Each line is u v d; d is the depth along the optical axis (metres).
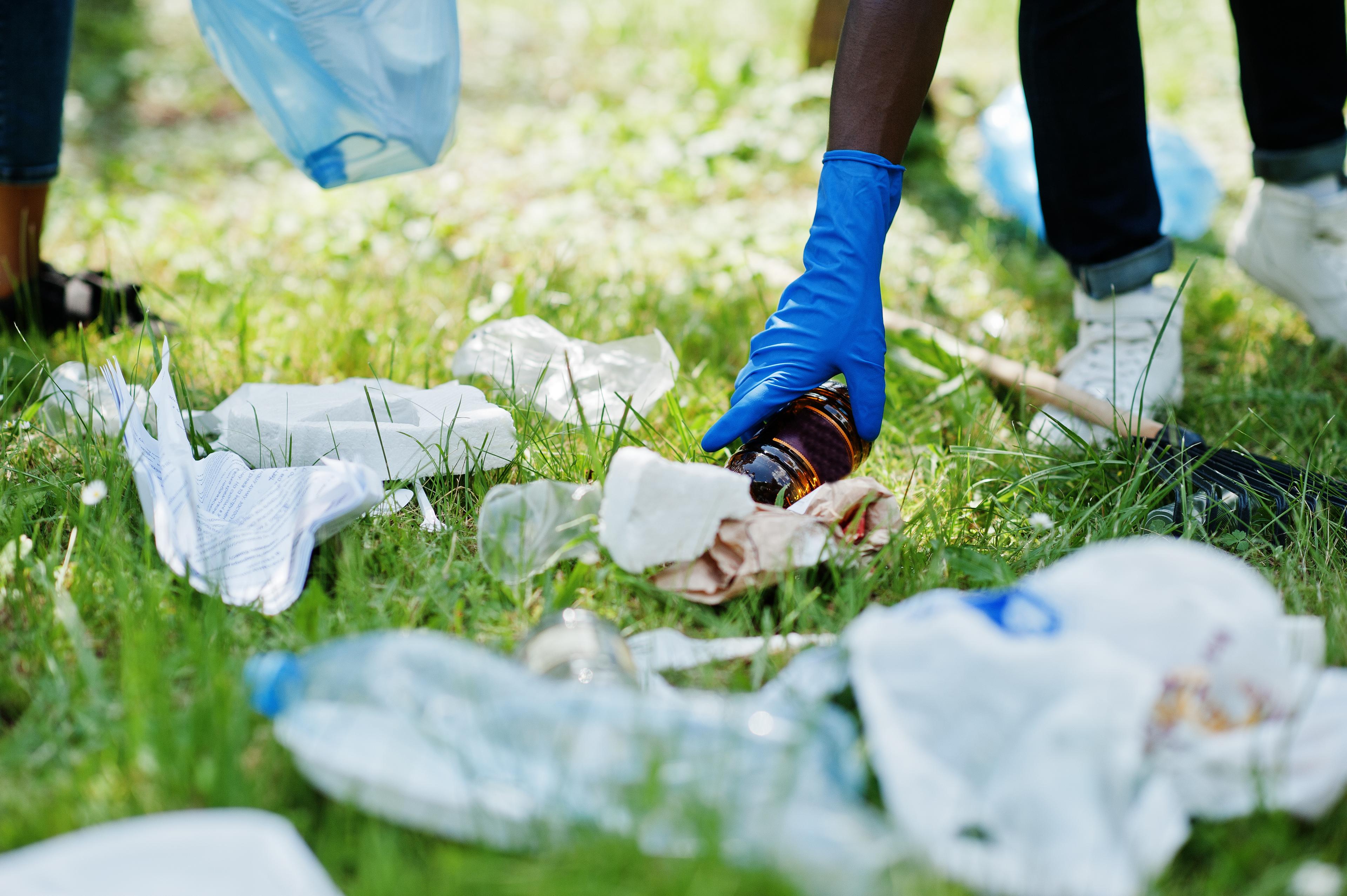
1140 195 2.10
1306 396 2.16
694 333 2.46
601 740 1.02
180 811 1.04
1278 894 0.96
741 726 1.04
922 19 1.67
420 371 2.23
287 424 1.70
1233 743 1.01
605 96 4.87
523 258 3.03
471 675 1.07
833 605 1.43
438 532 1.62
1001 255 3.23
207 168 4.05
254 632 1.33
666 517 1.37
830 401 1.73
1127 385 2.14
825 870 0.93
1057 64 1.99
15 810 1.04
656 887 0.92
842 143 1.74
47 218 3.18
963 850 0.94
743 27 6.37
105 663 1.26
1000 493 1.72
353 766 1.00
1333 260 2.43
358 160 2.04
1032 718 0.98
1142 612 1.04
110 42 5.32
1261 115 2.42
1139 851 0.94
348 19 1.84
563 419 1.88
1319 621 1.20
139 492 1.52
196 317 2.56
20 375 2.08
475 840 0.98
